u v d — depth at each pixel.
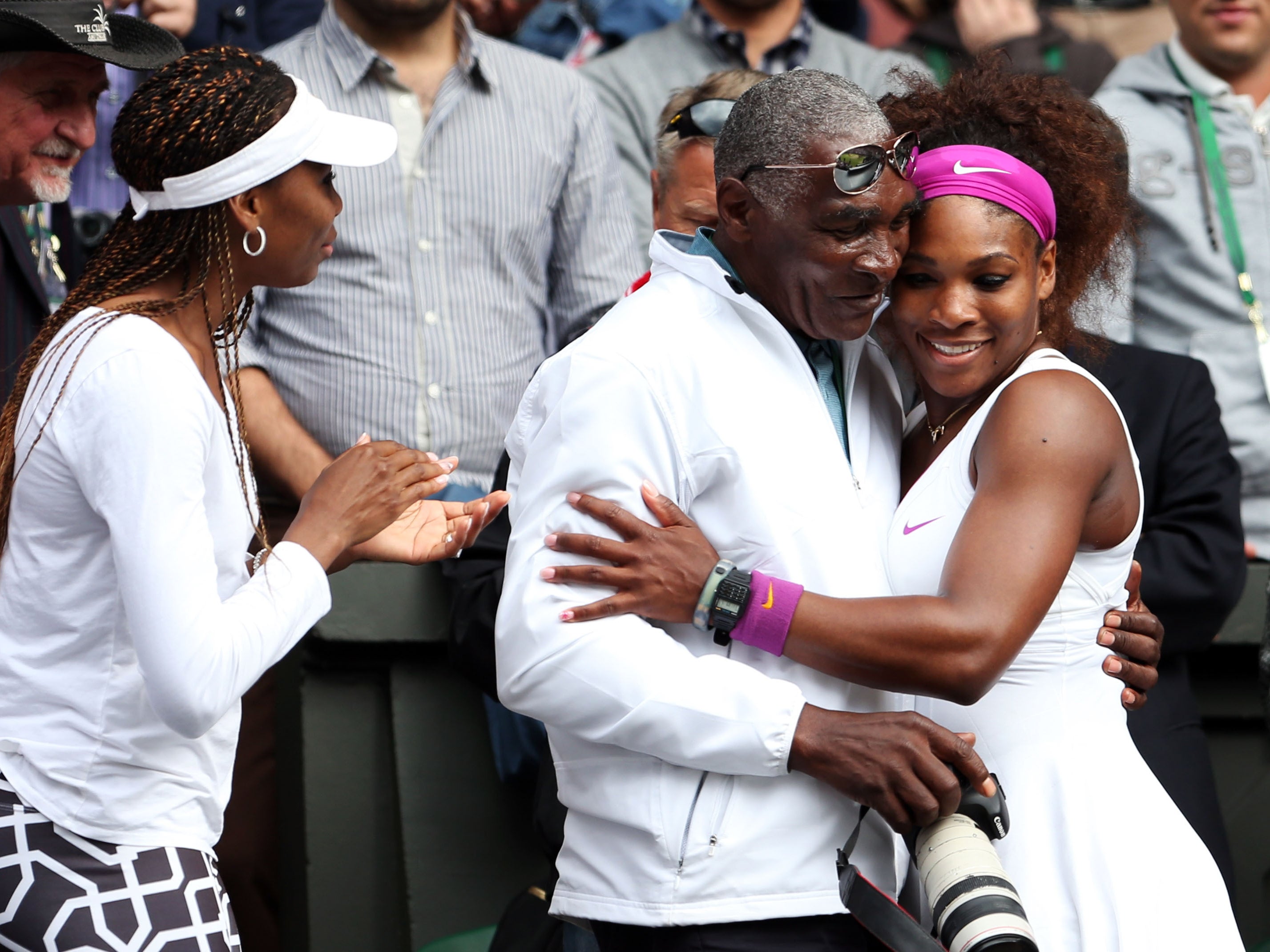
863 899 5.43
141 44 6.89
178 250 5.72
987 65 6.29
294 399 9.77
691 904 5.51
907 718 5.42
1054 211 5.93
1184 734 8.39
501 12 13.17
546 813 7.45
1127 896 5.63
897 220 5.58
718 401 5.70
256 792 9.72
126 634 5.46
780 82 5.73
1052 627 5.91
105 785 5.44
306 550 5.77
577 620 5.52
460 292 9.91
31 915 5.35
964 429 5.91
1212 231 10.70
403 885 8.92
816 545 5.69
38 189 7.01
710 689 5.43
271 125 5.69
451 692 9.19
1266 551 10.47
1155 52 11.35
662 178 8.08
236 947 5.75
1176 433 8.82
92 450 5.27
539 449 5.77
